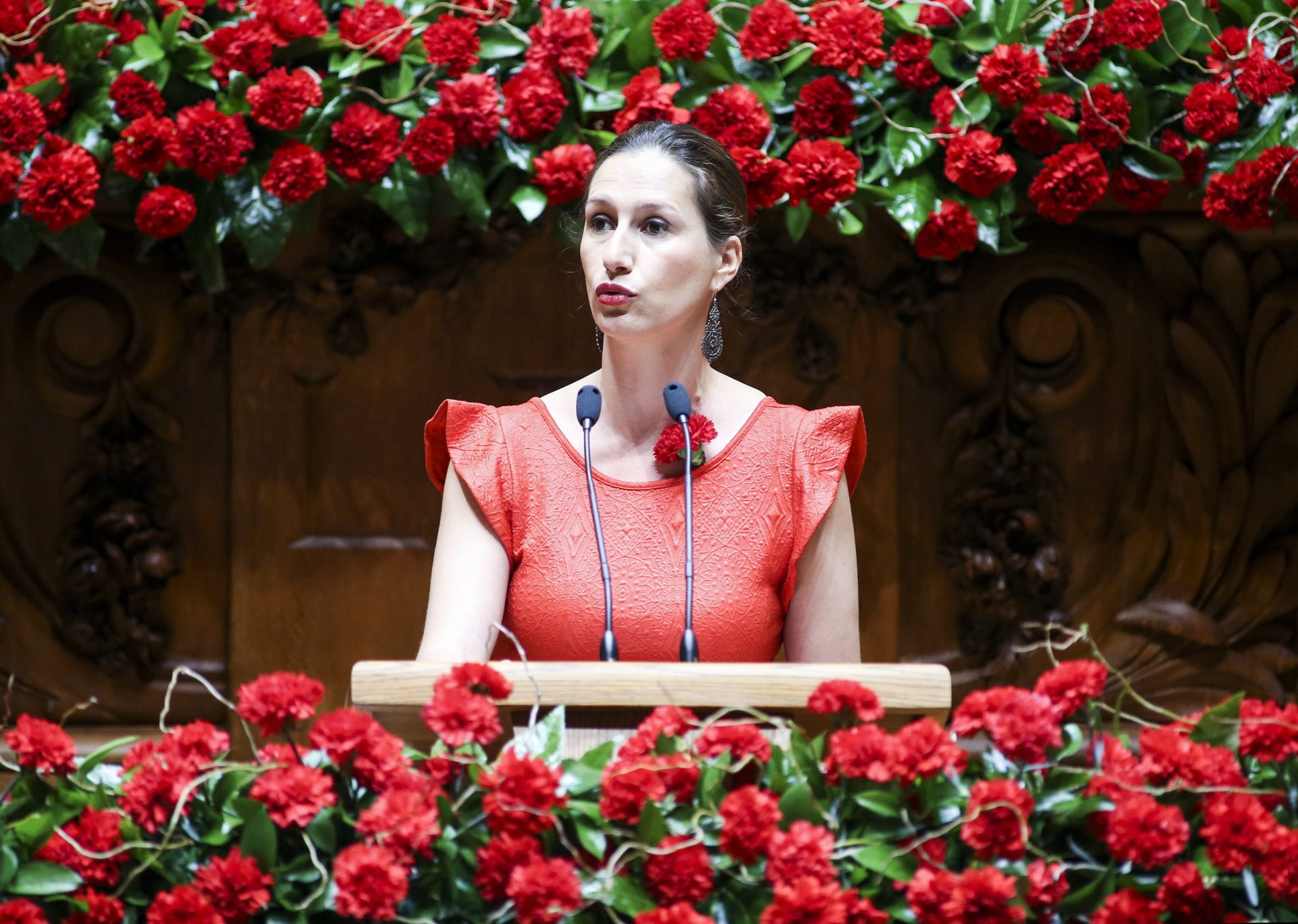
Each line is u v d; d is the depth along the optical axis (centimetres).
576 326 1229
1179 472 1216
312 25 1016
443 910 505
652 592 736
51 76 994
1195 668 1220
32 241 1009
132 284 1205
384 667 547
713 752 514
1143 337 1218
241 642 1217
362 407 1229
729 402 789
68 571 1205
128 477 1220
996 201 1033
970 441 1228
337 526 1229
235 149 993
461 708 505
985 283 1220
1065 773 526
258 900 496
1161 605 1219
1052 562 1211
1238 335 1211
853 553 780
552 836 509
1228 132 1010
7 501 1208
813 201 1003
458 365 1229
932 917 491
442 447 797
